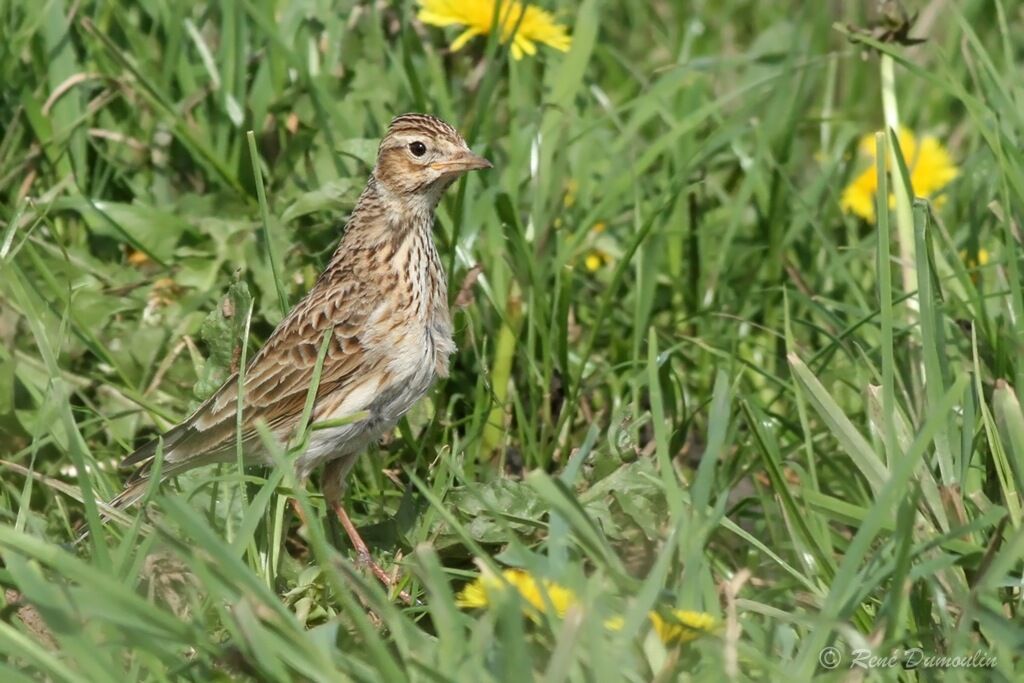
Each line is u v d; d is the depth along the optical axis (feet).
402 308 35.14
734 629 23.66
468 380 38.32
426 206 35.83
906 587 24.95
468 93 44.62
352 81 43.83
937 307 33.40
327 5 44.86
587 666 23.26
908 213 37.35
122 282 39.70
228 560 23.38
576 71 44.06
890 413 28.55
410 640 24.40
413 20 45.98
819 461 36.19
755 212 47.14
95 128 44.01
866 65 52.90
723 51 55.52
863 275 43.93
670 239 43.21
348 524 33.91
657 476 30.78
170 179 43.50
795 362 29.30
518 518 29.53
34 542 23.59
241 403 29.50
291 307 38.52
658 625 24.31
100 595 23.39
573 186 45.21
